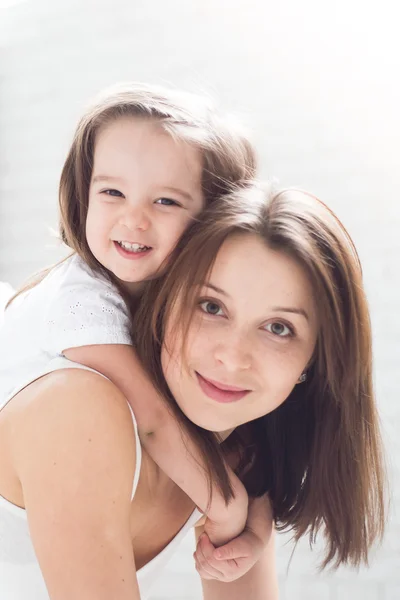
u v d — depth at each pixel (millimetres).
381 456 1056
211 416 895
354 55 2307
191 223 985
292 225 861
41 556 756
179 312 863
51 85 2525
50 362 908
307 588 2205
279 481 1114
